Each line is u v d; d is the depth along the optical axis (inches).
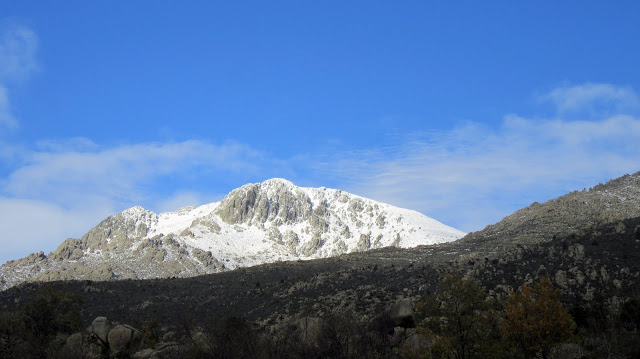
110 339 2161.7
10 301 3430.1
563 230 4532.5
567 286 2501.2
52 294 2775.6
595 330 1849.2
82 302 3068.4
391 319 2071.9
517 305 1678.2
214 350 2068.2
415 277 3353.8
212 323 2541.8
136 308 3339.1
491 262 3243.1
